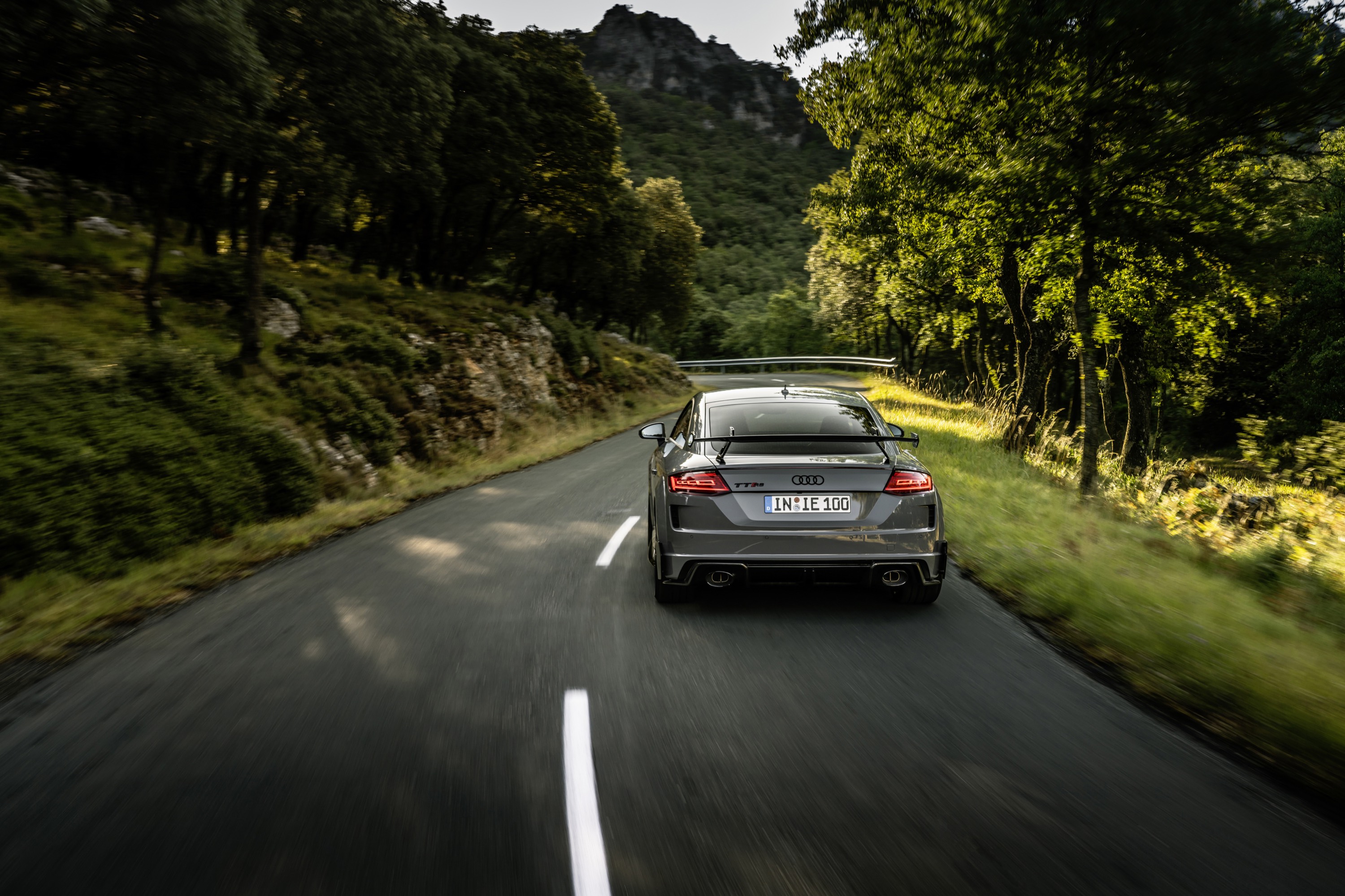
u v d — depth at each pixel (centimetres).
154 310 1411
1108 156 1115
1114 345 2464
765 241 15538
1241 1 931
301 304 1805
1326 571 622
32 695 367
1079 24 1023
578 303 5472
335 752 297
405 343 1909
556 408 2408
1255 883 213
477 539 741
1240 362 3428
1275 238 1241
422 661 402
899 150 1608
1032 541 666
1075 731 316
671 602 508
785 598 528
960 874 217
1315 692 341
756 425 538
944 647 424
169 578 615
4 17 952
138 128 1197
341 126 1429
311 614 500
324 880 214
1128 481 1350
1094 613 461
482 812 251
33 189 2033
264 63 1190
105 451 838
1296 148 1120
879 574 469
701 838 235
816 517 467
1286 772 280
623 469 1305
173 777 277
